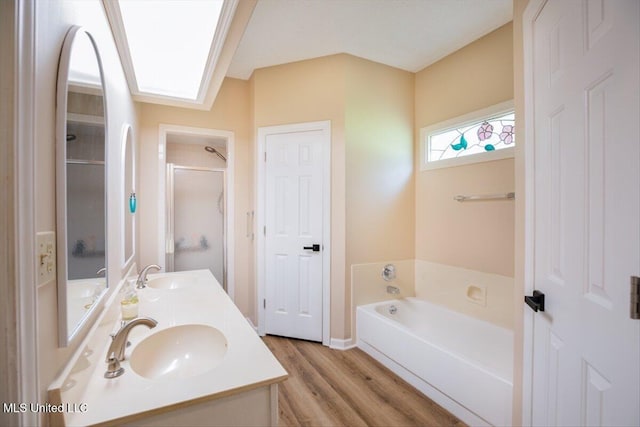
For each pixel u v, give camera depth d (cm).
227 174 316
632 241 68
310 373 224
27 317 56
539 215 114
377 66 282
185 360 121
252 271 308
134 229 218
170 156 344
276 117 287
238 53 266
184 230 315
